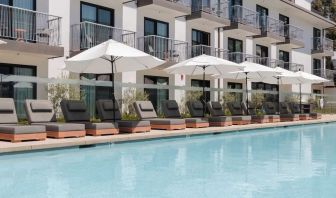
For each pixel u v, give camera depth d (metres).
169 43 20.89
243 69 17.42
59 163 7.85
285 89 31.81
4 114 10.01
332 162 8.30
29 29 15.05
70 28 16.48
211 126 15.33
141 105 13.88
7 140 9.31
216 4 23.95
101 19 17.97
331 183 6.14
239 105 18.77
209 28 24.11
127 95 17.47
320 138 13.62
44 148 8.78
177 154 9.32
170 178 6.49
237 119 16.34
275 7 30.47
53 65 15.80
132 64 13.12
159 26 20.97
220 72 17.14
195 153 9.55
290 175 6.79
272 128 17.08
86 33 16.75
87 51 11.95
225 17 24.64
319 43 36.00
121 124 12.06
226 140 12.55
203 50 22.91
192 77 22.61
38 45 14.26
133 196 5.29
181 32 22.17
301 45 31.52
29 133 9.30
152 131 12.72
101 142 10.05
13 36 14.60
